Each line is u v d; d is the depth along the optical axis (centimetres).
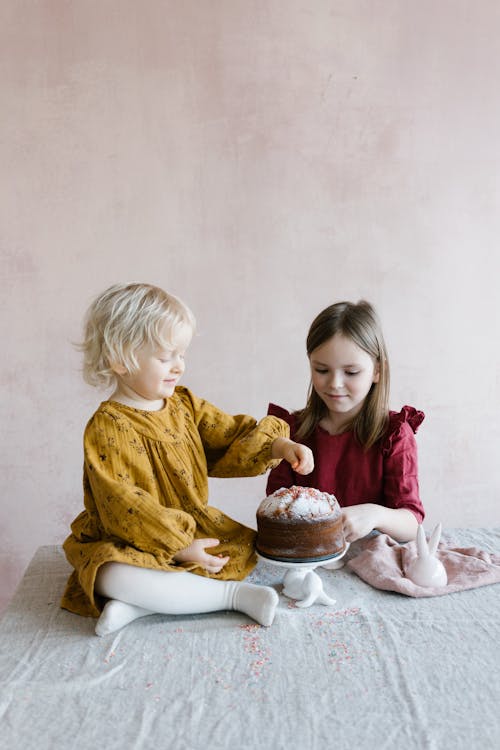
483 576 129
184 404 140
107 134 209
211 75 212
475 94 223
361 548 149
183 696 96
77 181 209
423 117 221
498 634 111
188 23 210
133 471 124
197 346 217
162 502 128
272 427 140
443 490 232
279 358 220
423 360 227
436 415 229
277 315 219
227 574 126
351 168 219
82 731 88
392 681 98
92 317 128
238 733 87
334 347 143
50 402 214
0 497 214
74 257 211
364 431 153
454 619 116
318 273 220
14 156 207
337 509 128
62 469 216
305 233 218
